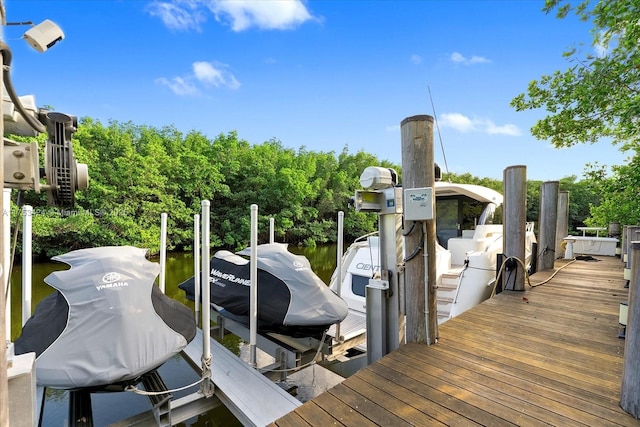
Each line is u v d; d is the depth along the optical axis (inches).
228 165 753.6
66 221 456.4
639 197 223.3
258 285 132.8
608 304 145.6
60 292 91.7
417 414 68.0
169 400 92.1
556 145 251.9
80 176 63.0
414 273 103.4
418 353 96.5
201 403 100.4
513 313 134.3
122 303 89.4
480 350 98.1
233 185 767.7
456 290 177.3
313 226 818.8
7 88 44.1
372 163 1124.5
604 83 186.7
